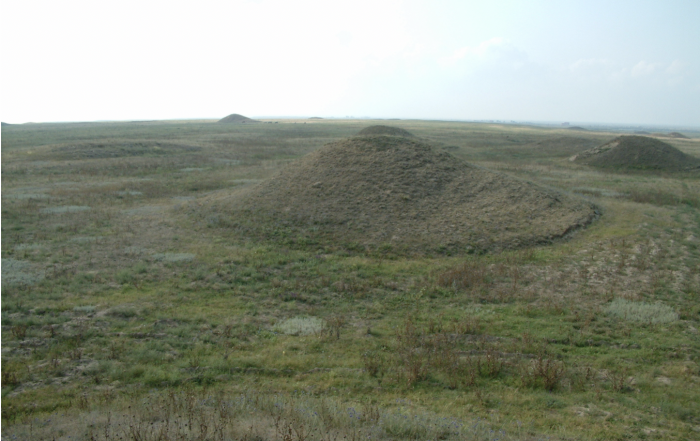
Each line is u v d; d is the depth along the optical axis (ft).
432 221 70.64
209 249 61.52
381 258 59.88
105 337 36.78
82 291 46.32
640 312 43.50
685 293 49.19
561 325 40.96
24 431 22.81
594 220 78.54
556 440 23.86
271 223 70.54
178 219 77.20
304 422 23.70
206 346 35.81
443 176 85.97
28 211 80.84
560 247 65.00
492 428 25.00
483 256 61.36
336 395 29.09
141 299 44.83
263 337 38.09
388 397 29.04
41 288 46.50
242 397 27.53
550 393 29.96
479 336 38.86
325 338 38.06
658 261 59.00
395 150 93.15
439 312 44.47
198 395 28.43
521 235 67.46
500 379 31.81
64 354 33.60
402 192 78.28
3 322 38.40
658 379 31.91
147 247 62.39
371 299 47.83
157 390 29.25
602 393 29.81
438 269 56.34
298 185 82.43
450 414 26.68
